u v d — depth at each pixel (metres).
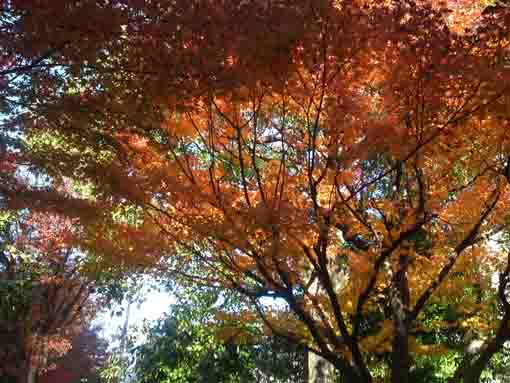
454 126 6.89
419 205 7.89
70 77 6.74
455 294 9.97
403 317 8.27
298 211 6.80
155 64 5.98
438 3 7.02
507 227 9.02
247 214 6.69
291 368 18.31
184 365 17.47
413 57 6.29
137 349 18.52
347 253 9.38
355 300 9.21
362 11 5.97
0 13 5.70
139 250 7.93
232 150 7.91
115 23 5.65
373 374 12.96
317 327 8.31
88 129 7.08
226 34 5.72
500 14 6.07
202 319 16.84
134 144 7.67
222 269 8.70
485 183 8.41
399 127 6.84
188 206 7.43
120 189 7.24
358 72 6.68
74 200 7.91
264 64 6.02
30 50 5.95
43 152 7.80
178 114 7.37
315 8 5.71
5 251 19.14
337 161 7.21
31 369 20.89
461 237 9.00
